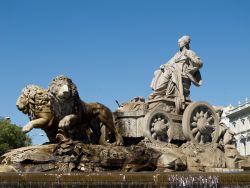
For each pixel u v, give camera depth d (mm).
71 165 15008
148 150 16531
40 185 12539
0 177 12438
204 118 19031
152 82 19750
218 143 19281
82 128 17172
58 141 16016
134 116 18500
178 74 19234
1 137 55844
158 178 12789
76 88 16688
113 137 18047
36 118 16953
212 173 13203
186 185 12742
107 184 12656
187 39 20094
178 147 18312
